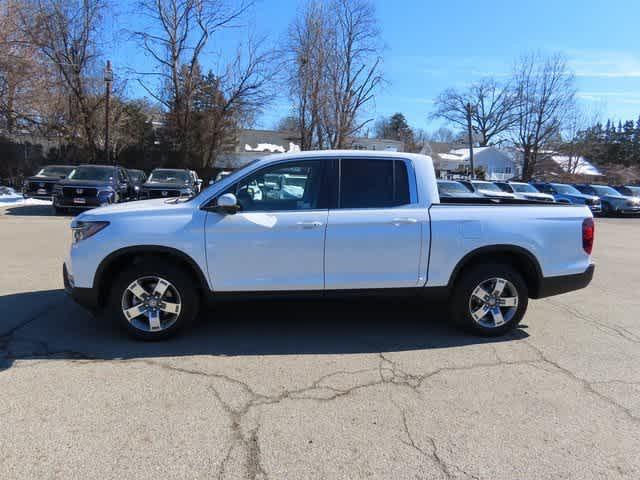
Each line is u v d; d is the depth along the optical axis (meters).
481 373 3.80
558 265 4.63
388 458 2.66
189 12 28.95
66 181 15.05
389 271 4.38
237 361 3.93
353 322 5.05
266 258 4.24
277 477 2.48
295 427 2.94
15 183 25.77
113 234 4.11
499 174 65.75
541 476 2.54
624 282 7.47
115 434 2.82
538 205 4.70
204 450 2.69
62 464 2.53
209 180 32.38
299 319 5.12
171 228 4.15
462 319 4.59
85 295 4.20
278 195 4.36
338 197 4.37
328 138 34.56
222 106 31.12
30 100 21.06
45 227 12.02
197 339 4.42
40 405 3.12
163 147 33.69
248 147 53.31
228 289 4.27
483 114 65.75
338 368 3.84
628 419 3.14
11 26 18.89
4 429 2.84
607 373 3.86
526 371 3.86
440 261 4.42
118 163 33.16
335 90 33.44
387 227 4.31
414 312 5.44
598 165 68.81
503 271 4.53
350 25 33.28
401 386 3.54
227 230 4.18
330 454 2.68
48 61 24.23
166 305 4.27
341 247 4.29
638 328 5.05
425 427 2.98
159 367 3.76
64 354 3.98
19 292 5.79
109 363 3.82
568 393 3.48
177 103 30.86
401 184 4.46
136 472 2.48
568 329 4.96
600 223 20.06
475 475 2.54
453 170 69.31
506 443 2.83
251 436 2.83
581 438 2.90
